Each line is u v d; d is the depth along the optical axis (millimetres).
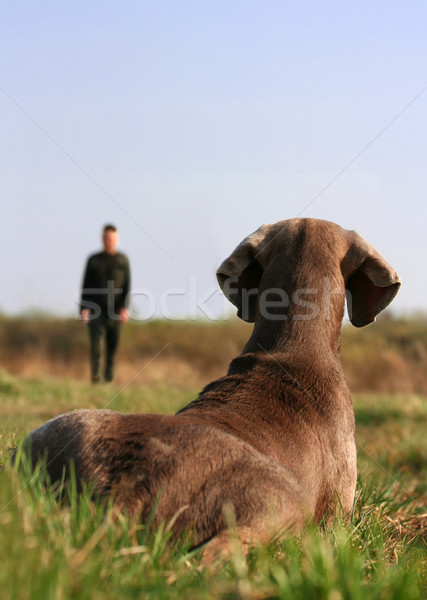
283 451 4039
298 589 2590
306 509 3586
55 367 19453
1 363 19359
